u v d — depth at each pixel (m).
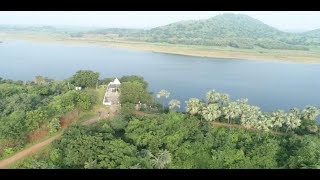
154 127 145.75
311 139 142.12
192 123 148.75
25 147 139.75
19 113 148.12
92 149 126.94
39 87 191.25
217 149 137.12
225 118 160.50
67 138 136.12
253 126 148.62
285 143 141.50
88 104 168.75
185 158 133.25
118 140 132.12
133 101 176.25
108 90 194.12
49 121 151.62
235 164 130.75
